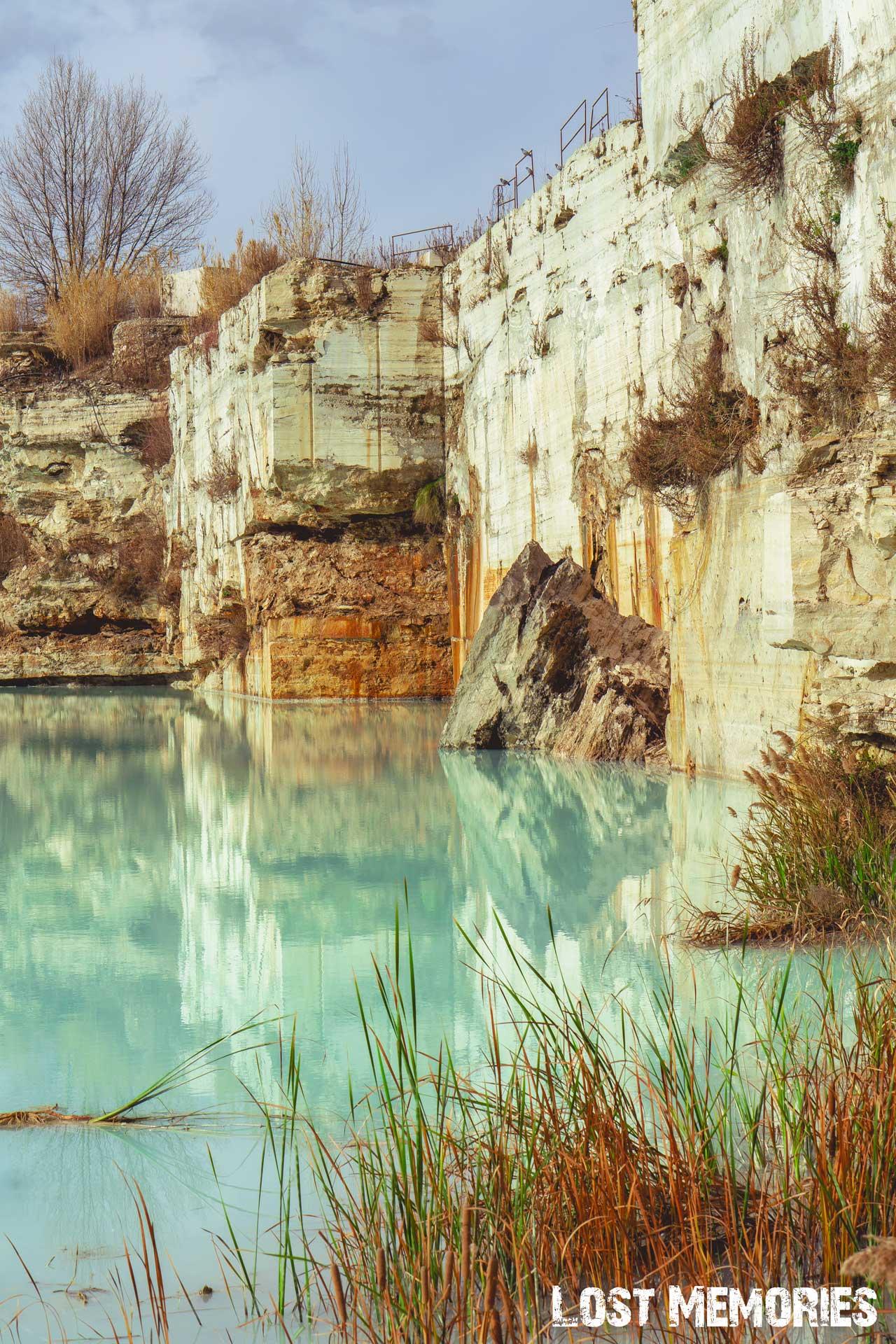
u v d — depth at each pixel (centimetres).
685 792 1385
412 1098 536
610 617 1942
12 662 4534
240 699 3347
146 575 4666
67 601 4656
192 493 4144
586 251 2320
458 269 3053
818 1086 448
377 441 3170
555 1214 397
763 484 1288
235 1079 577
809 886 768
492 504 2877
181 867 1093
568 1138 424
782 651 1261
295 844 1188
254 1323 376
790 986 653
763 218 1245
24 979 754
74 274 5381
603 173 2241
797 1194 399
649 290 2056
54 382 5019
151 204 6194
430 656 3244
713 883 933
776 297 1190
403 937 831
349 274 3184
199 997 710
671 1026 486
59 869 1091
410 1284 378
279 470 3147
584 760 1778
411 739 2147
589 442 2316
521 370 2669
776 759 969
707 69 1343
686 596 1527
